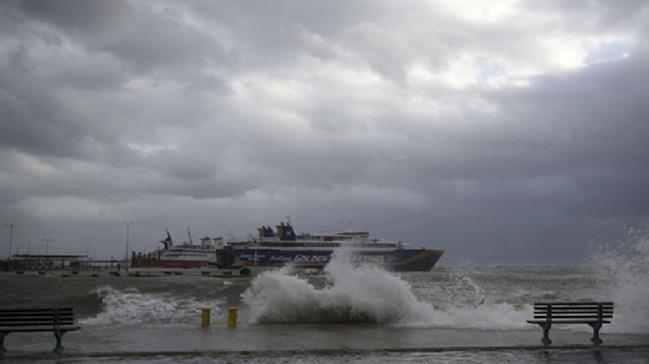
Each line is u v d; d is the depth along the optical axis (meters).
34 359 13.70
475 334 18.41
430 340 16.94
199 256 165.50
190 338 17.38
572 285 57.03
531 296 37.94
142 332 18.88
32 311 14.65
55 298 35.28
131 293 36.31
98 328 20.16
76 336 17.88
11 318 14.56
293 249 153.88
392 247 152.50
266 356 14.09
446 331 19.27
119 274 153.38
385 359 13.72
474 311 24.33
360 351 14.68
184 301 31.28
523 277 86.81
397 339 17.16
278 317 22.56
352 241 154.00
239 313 26.05
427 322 21.95
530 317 22.66
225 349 15.02
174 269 162.75
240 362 13.32
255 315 23.75
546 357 14.16
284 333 18.64
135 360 13.58
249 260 153.12
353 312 22.55
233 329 19.83
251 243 156.12
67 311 14.90
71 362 13.32
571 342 16.59
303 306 22.69
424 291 38.28
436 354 14.50
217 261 162.00
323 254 153.62
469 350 15.01
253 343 16.27
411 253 149.12
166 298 33.38
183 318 24.25
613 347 15.53
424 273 135.38
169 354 14.17
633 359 13.91
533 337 17.67
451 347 15.17
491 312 24.00
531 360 13.73
